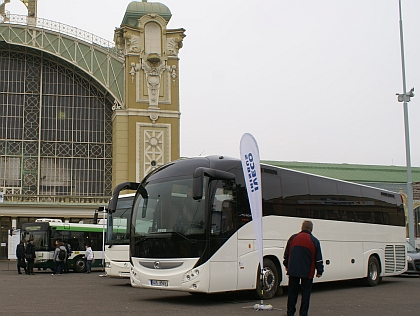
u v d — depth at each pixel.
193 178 14.80
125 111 50.06
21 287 22.61
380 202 24.36
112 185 51.00
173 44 51.78
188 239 15.65
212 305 15.81
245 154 14.90
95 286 23.44
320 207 20.33
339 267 20.91
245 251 16.55
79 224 38.06
